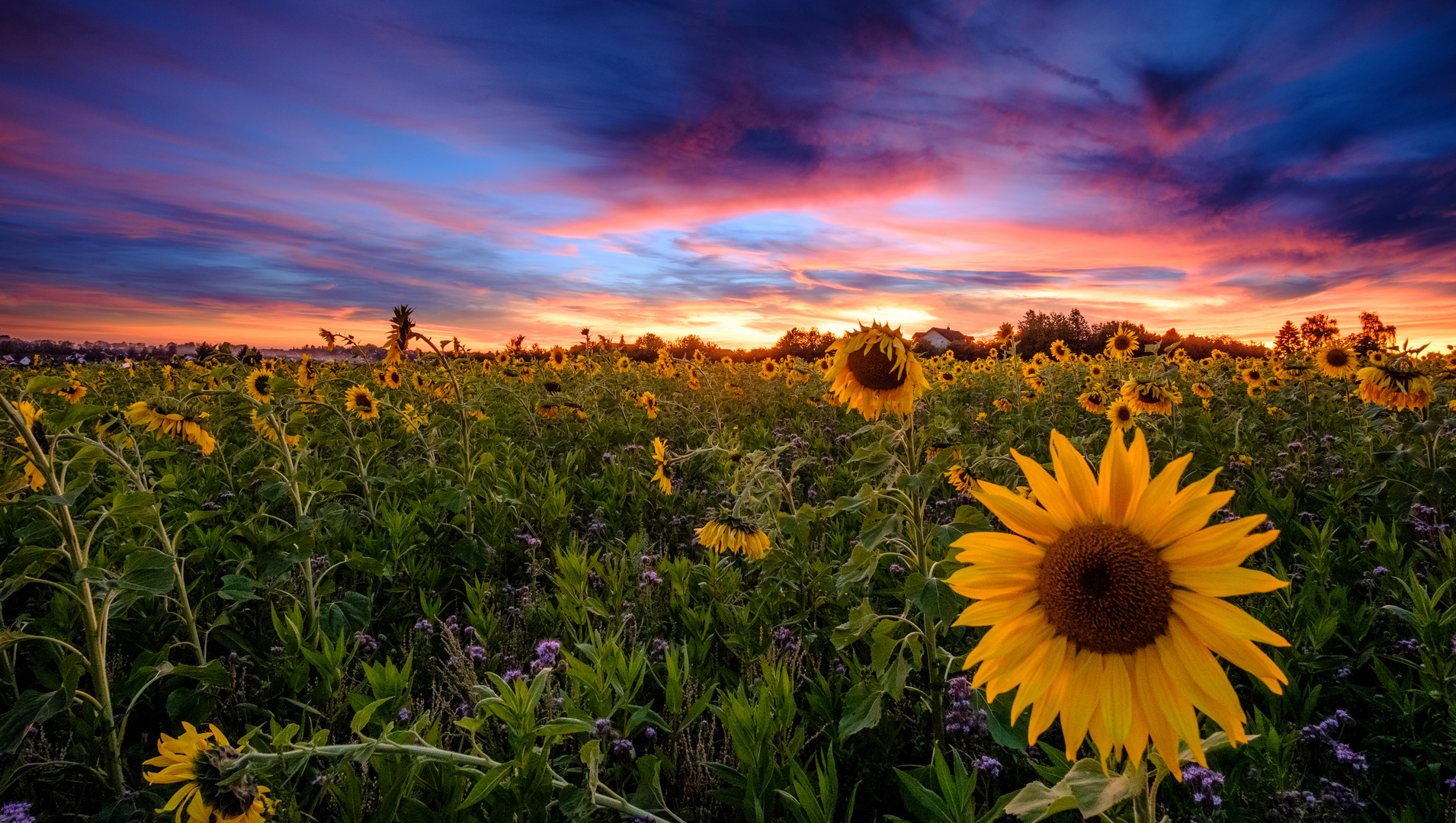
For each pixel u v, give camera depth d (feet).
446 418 31.24
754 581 15.69
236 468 22.77
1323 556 13.53
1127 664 4.62
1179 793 7.98
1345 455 22.09
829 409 37.04
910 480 9.23
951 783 6.59
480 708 8.50
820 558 14.69
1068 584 4.71
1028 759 8.30
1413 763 8.69
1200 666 4.33
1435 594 10.67
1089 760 4.71
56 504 8.22
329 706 9.93
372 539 15.55
